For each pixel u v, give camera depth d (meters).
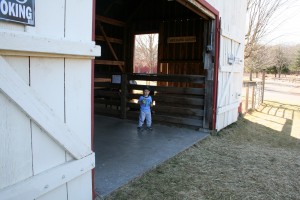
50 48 2.19
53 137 2.31
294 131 8.07
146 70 22.80
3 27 1.91
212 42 6.33
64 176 2.43
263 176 4.16
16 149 2.04
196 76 6.59
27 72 2.10
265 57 21.45
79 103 2.60
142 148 4.98
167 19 9.02
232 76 7.56
